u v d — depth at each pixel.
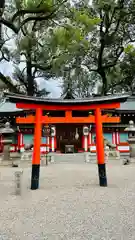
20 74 37.84
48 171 15.67
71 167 18.08
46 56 28.41
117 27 30.47
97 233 4.71
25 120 10.85
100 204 6.99
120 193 8.52
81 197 7.96
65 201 7.44
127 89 38.69
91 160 22.31
